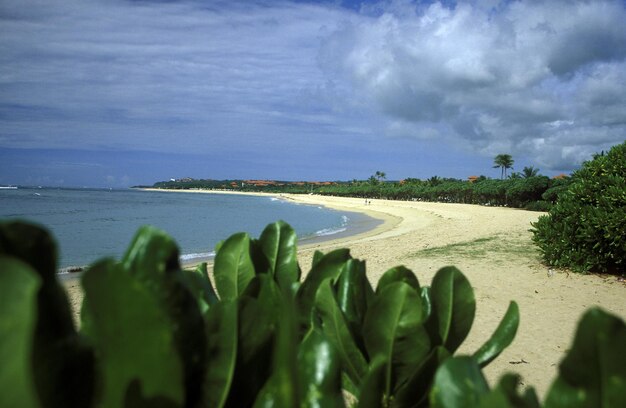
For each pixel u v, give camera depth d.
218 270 1.30
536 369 5.51
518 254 13.61
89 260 24.56
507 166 100.00
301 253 18.97
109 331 0.55
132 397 0.55
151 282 0.66
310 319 1.34
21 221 0.55
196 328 0.69
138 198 135.25
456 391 0.69
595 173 10.77
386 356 1.04
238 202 115.38
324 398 0.80
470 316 1.22
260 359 0.83
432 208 66.25
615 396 0.59
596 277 10.11
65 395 0.52
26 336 0.41
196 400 0.72
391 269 1.29
